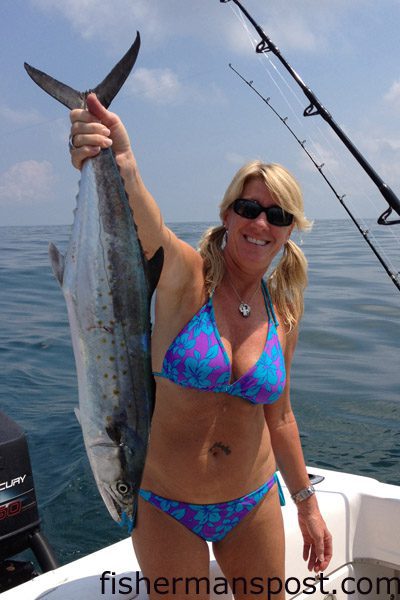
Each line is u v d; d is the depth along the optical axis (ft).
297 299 8.26
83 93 6.07
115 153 6.14
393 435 18.75
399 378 24.67
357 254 72.28
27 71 6.01
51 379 24.85
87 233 6.08
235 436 7.30
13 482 10.36
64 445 18.06
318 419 20.24
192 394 7.11
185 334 7.09
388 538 10.37
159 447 7.23
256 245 7.39
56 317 36.68
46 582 8.23
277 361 7.54
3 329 33.40
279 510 7.82
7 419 10.92
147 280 6.24
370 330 33.06
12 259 66.13
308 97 13.03
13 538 10.30
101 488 6.19
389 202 11.89
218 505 7.27
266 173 7.36
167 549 7.16
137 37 6.08
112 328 6.08
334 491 10.68
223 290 7.49
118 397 6.10
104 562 8.72
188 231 113.50
